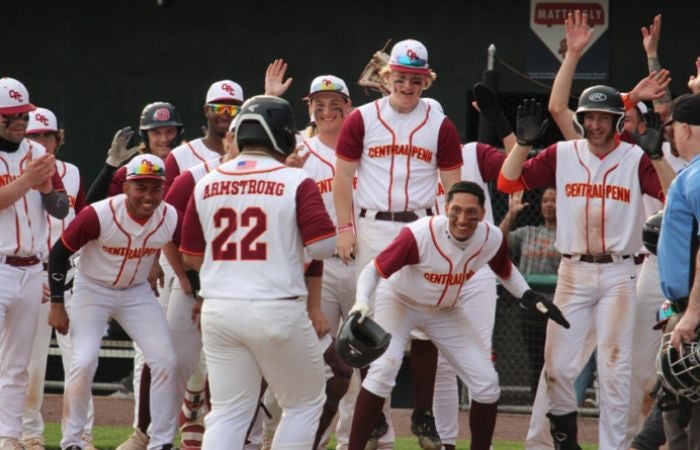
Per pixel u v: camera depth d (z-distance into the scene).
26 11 43.00
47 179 28.05
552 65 41.34
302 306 23.30
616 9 41.12
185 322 29.44
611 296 28.00
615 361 27.92
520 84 41.44
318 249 23.03
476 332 27.39
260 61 42.34
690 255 21.81
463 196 25.81
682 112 22.31
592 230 27.97
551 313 26.67
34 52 43.03
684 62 40.81
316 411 23.83
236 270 23.16
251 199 23.17
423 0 41.69
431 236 26.06
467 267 26.50
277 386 23.59
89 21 42.88
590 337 29.23
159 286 31.50
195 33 42.59
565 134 29.86
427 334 27.52
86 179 42.97
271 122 23.52
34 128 32.34
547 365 28.36
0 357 29.23
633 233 27.97
